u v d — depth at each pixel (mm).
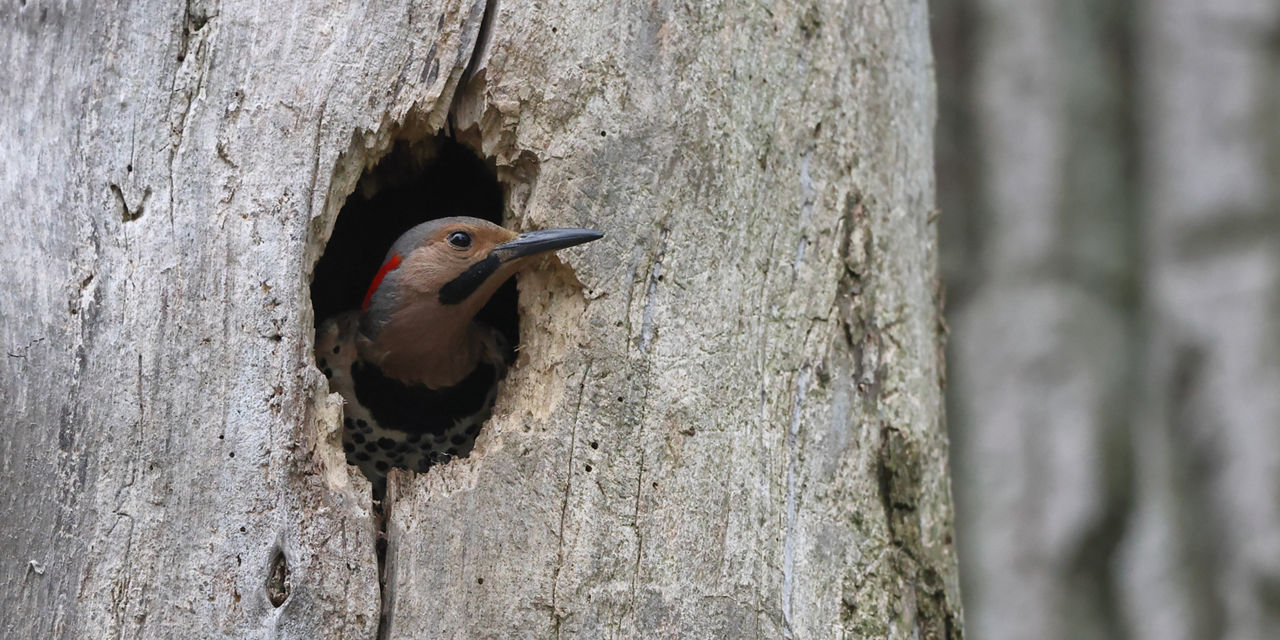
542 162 8742
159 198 8273
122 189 8305
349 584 7906
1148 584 15953
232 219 8250
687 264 8820
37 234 8297
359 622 7891
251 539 7859
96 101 8414
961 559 16328
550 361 8703
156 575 7836
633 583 8352
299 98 8430
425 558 8055
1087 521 16141
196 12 8477
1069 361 16734
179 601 7809
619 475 8445
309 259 8383
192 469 7941
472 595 8086
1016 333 16891
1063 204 17359
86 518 7910
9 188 8383
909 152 10367
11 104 8531
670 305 8750
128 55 8445
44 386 8086
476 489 8227
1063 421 16516
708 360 8781
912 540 9547
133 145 8336
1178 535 16094
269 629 7742
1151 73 17797
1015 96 17734
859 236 9625
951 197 17672
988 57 17922
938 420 10250
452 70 8664
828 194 9516
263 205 8281
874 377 9555
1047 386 16688
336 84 8484
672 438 8594
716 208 8953
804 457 9094
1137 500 16328
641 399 8578
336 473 8148
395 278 10414
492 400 10906
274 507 7895
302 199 8336
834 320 9383
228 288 8164
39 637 7824
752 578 8648
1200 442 16375
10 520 7957
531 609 8148
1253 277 16656
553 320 8812
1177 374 16703
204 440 7980
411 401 10828
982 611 16031
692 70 8984
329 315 11938
